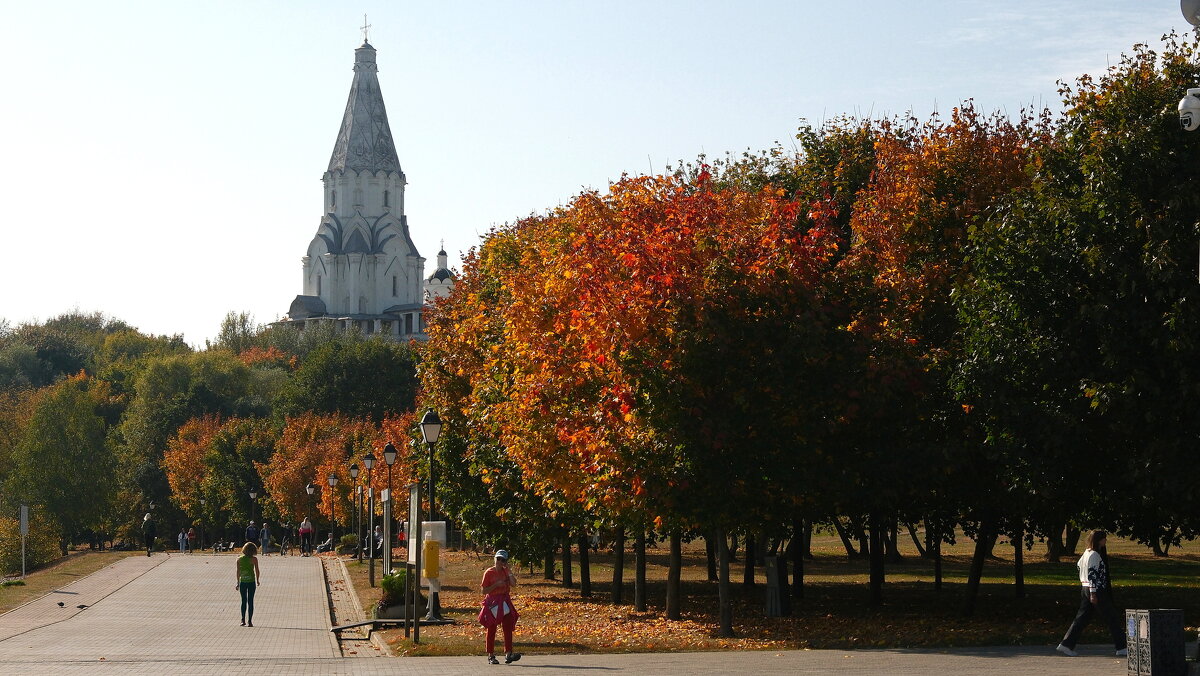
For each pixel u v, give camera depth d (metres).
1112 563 54.22
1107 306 22.73
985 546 28.62
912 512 32.09
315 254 188.88
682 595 38.19
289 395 108.44
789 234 24.88
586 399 26.03
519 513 35.31
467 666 19.66
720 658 19.94
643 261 23.69
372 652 23.36
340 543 69.12
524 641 23.84
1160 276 21.84
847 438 25.83
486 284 40.03
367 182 189.12
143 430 113.00
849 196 35.62
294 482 82.38
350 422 99.00
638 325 23.34
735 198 29.59
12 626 29.50
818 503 26.03
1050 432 23.31
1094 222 23.14
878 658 19.27
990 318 24.44
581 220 28.59
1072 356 23.42
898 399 25.19
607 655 21.17
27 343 156.38
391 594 30.20
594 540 46.81
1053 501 26.09
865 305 25.45
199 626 29.70
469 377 37.84
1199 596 33.88
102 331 180.25
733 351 23.31
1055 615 28.70
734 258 23.83
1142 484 22.70
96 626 29.53
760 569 53.69
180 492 99.44
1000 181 29.12
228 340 164.75
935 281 28.27
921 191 29.28
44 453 91.25
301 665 20.28
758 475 23.94
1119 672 16.47
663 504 23.97
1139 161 22.58
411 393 109.06
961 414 26.61
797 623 27.45
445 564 55.84
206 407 116.12
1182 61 23.58
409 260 190.62
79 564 56.19
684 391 23.16
